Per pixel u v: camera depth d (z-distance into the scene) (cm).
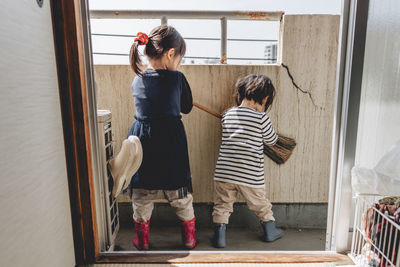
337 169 142
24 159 93
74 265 134
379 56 128
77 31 119
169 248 195
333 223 147
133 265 137
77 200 131
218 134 209
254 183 183
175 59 171
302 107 206
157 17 190
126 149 148
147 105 167
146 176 168
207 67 201
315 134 210
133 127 175
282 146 208
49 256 109
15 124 88
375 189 124
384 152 136
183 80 178
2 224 81
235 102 205
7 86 84
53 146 114
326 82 203
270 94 187
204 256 143
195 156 212
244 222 226
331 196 146
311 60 199
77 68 121
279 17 194
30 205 96
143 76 168
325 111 207
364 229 127
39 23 104
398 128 135
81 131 126
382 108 133
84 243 136
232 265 137
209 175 215
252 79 185
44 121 107
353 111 131
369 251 123
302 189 219
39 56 104
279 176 217
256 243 204
